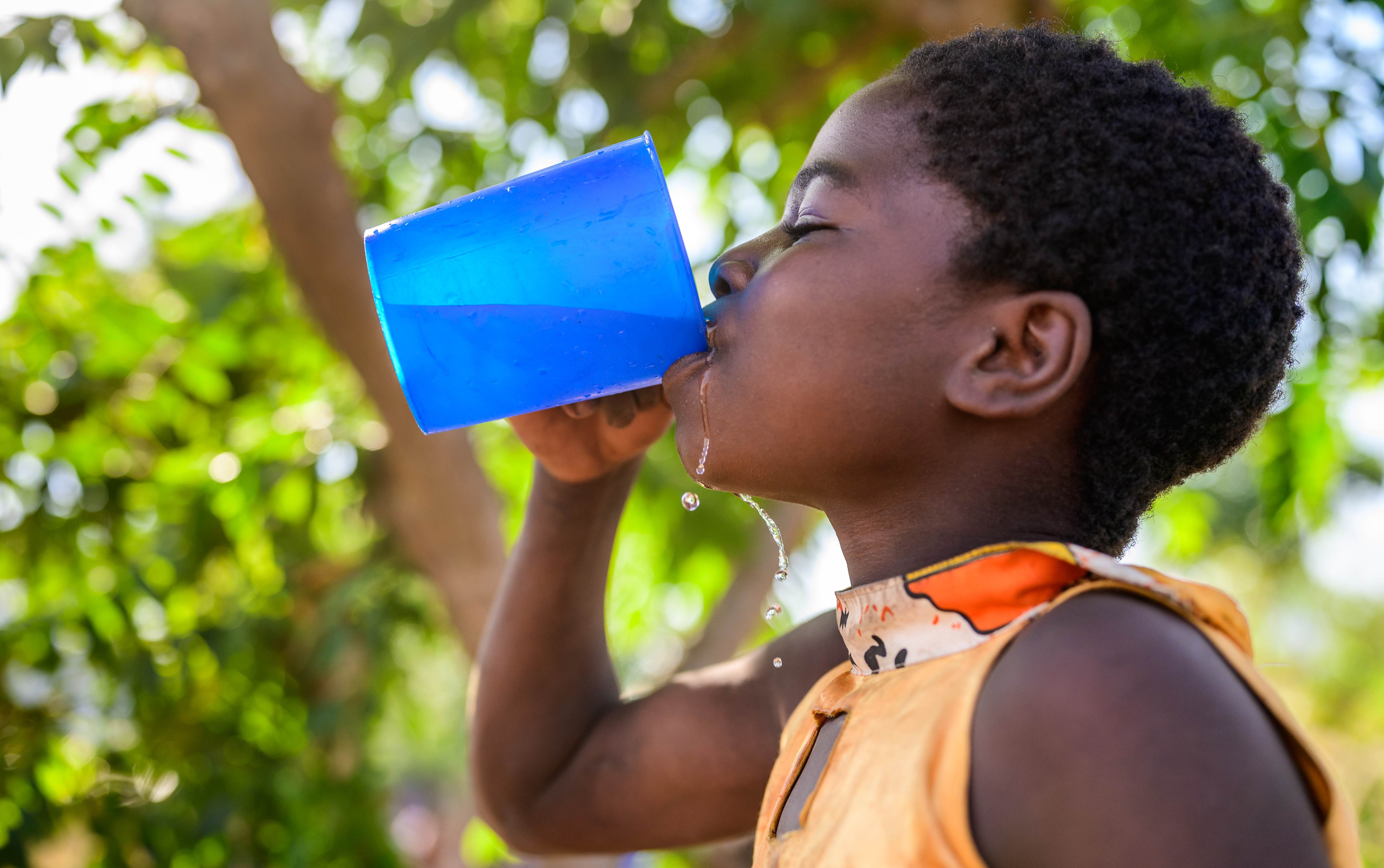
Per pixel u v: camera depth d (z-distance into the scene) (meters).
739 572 3.59
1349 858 0.69
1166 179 0.85
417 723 4.65
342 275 2.62
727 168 3.62
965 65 0.91
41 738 3.25
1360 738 11.41
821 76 3.28
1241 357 0.88
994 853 0.70
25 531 3.22
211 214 3.62
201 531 3.41
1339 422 3.23
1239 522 8.17
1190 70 3.03
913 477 0.89
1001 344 0.85
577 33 3.35
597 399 1.19
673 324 0.99
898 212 0.88
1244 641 0.79
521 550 1.38
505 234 1.01
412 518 2.92
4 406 3.17
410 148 3.57
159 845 3.36
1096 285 0.84
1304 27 2.83
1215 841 0.62
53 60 2.61
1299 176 2.73
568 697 1.38
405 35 3.30
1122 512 0.90
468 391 1.03
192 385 3.40
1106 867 0.64
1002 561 0.81
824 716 0.95
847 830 0.77
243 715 3.65
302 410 3.55
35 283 2.96
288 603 3.56
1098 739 0.66
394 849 3.81
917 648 0.85
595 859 2.71
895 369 0.86
